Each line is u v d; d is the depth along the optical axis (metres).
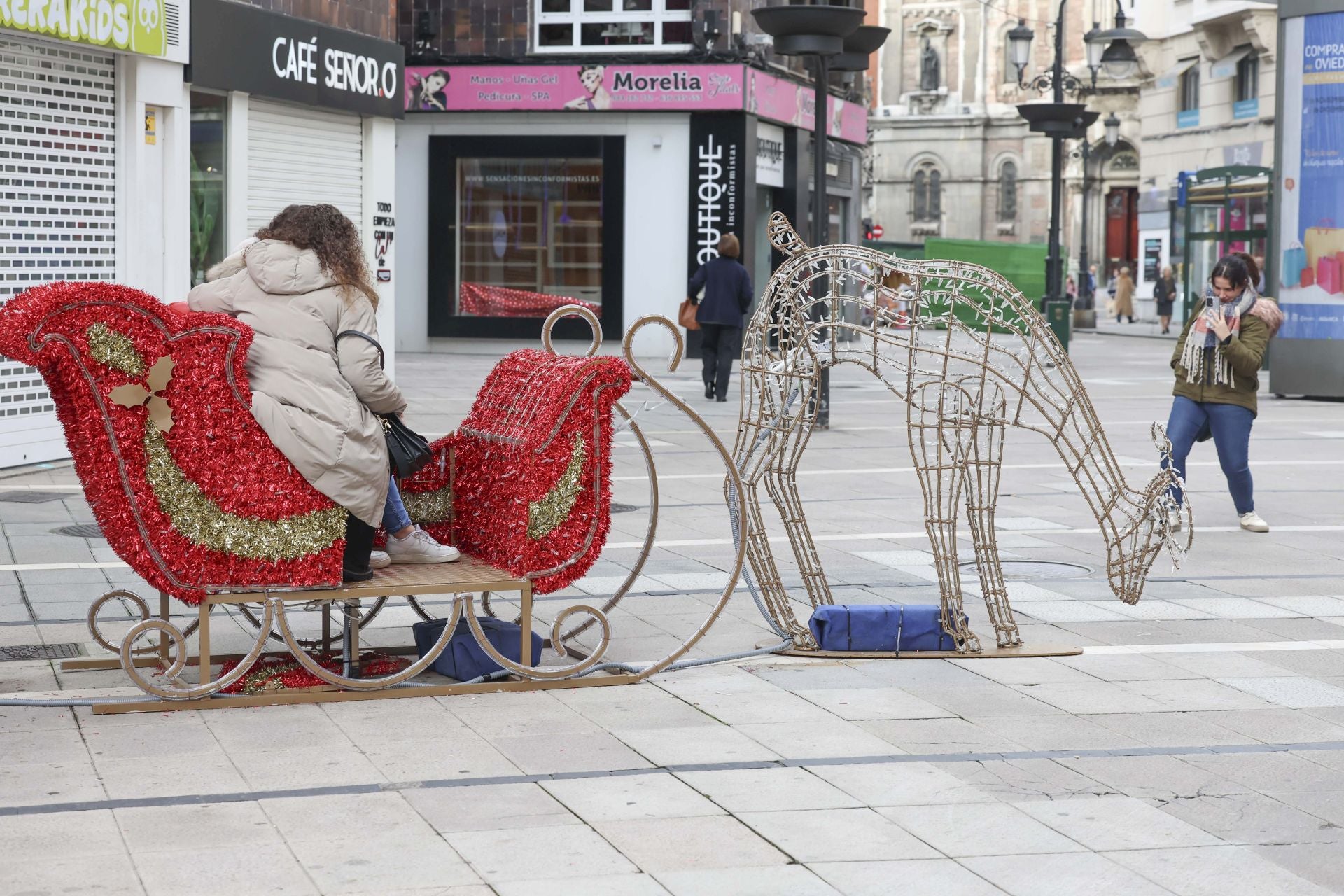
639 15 27.02
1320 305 19.64
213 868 4.18
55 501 10.80
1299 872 4.30
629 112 27.14
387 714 5.73
